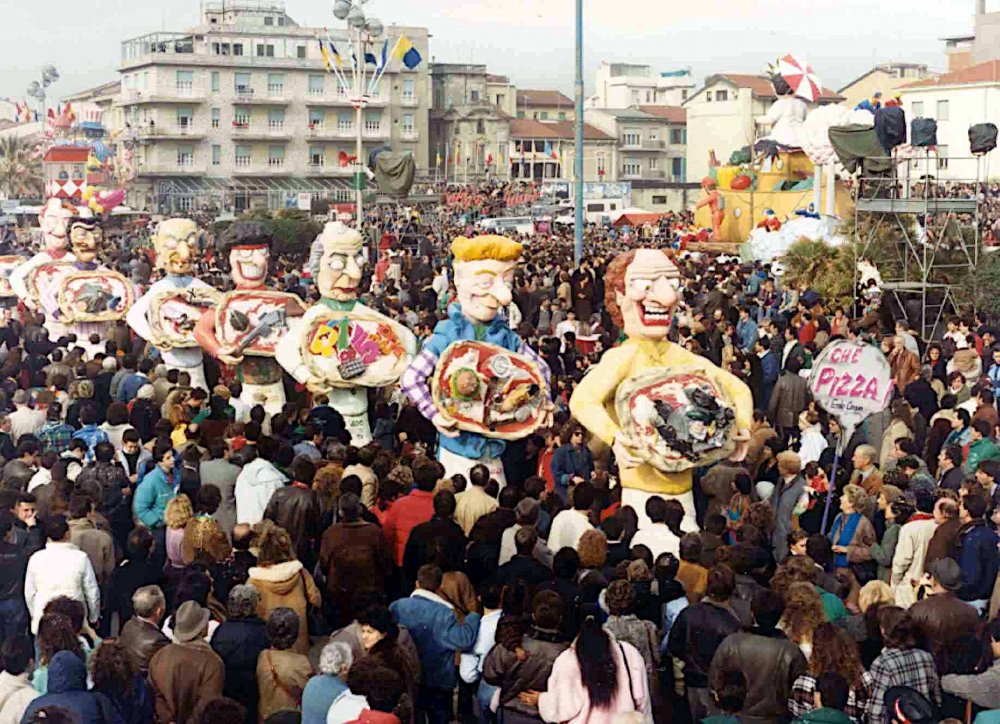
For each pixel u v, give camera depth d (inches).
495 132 5236.2
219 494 546.9
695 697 445.1
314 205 3029.0
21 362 913.5
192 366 978.7
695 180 5295.3
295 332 832.9
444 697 472.4
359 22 1749.5
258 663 431.2
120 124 5093.5
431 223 2691.9
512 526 547.2
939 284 1371.8
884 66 5536.4
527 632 427.2
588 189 3695.9
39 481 621.0
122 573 553.3
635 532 598.2
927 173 1472.7
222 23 5039.4
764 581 481.4
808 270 1485.0
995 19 4670.3
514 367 729.6
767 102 5191.9
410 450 707.4
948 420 746.8
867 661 463.5
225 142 4788.4
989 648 445.4
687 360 687.1
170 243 1001.5
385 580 522.6
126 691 390.3
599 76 6289.4
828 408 633.0
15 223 3245.6
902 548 543.5
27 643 419.8
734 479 613.9
